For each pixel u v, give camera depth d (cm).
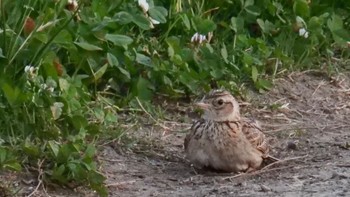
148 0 1396
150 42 1441
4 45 1248
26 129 1209
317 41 1568
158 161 1242
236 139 1193
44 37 1265
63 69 1295
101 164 1200
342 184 1148
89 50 1328
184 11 1495
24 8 1284
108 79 1390
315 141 1337
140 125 1334
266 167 1224
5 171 1140
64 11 1321
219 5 1552
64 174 1127
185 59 1437
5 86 1198
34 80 1234
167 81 1403
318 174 1189
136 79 1384
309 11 1589
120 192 1130
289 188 1135
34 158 1159
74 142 1159
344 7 1670
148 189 1140
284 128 1385
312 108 1459
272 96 1473
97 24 1334
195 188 1144
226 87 1440
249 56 1470
